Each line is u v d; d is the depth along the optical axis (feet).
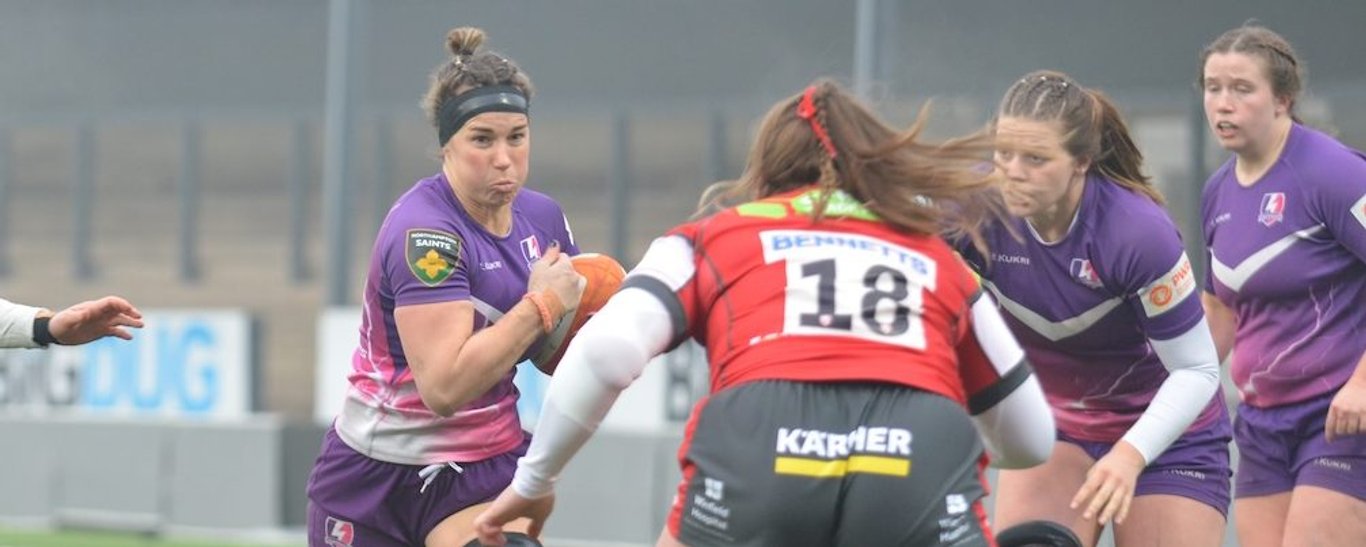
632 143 190.49
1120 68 166.61
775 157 39.32
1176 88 164.55
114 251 214.28
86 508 128.77
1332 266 53.88
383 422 50.62
